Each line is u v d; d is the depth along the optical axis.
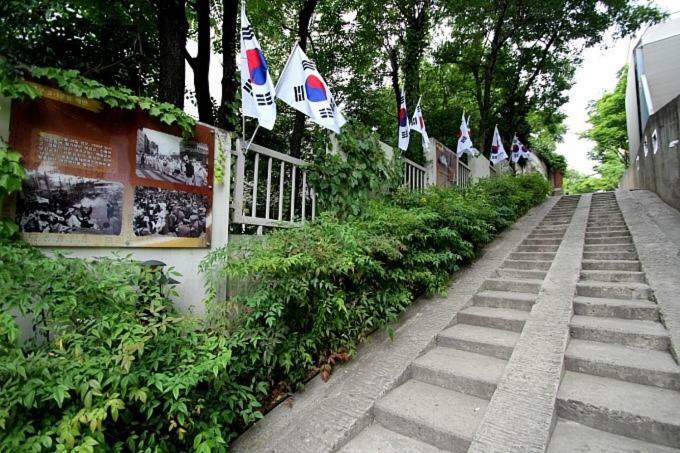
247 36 3.64
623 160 24.14
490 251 5.76
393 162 5.51
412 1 9.40
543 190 10.69
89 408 1.50
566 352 2.79
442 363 2.88
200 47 5.58
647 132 9.45
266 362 2.50
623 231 5.72
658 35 12.38
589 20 11.88
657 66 11.97
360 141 4.87
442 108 15.05
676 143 6.75
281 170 4.02
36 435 1.45
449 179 8.32
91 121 2.40
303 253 2.84
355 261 2.99
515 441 1.88
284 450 2.11
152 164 2.72
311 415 2.41
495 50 12.41
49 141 2.20
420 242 4.32
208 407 2.11
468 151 9.38
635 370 2.46
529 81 13.74
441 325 3.50
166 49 4.34
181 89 4.41
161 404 1.89
